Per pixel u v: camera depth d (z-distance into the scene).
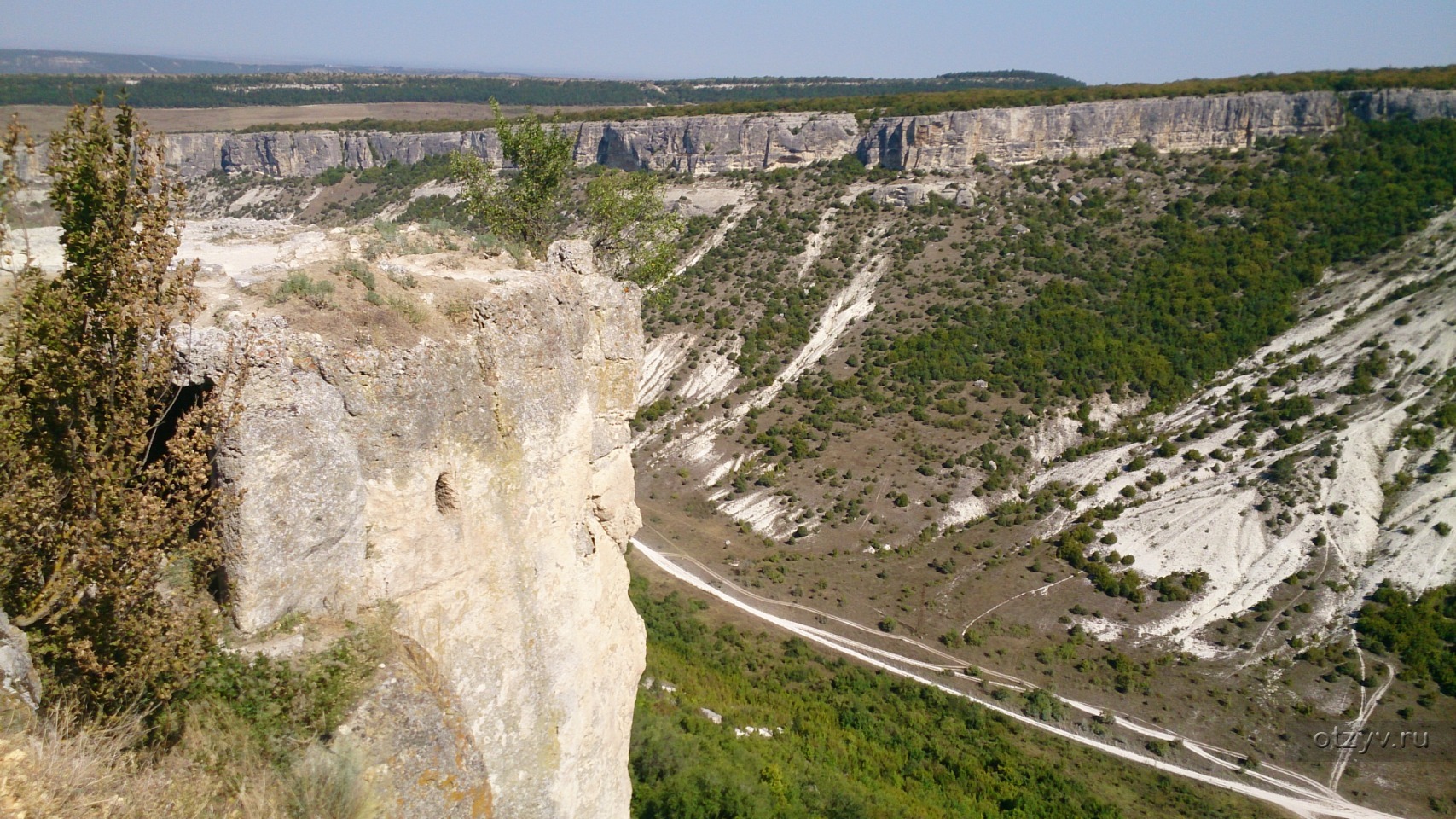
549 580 12.72
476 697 11.17
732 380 90.44
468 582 11.16
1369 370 76.75
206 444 8.35
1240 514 66.12
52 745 7.05
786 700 39.06
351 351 9.61
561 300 13.42
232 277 10.43
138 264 8.50
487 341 11.57
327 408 9.30
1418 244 88.31
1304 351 81.62
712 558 64.19
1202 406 79.25
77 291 8.17
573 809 12.89
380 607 9.96
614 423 15.53
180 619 8.34
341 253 12.23
